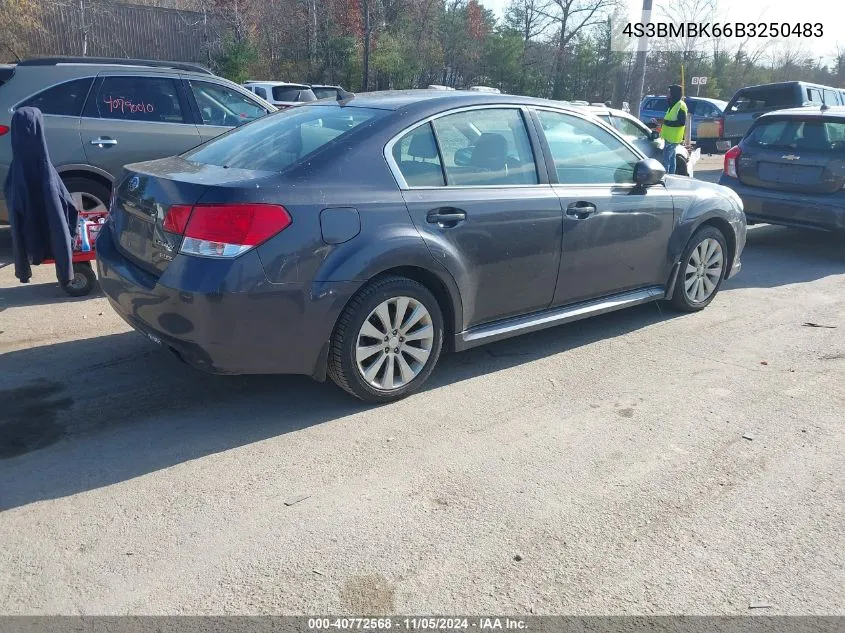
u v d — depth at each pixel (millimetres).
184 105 7559
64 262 5660
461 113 4418
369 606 2656
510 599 2711
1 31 23844
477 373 4758
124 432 3857
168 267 3645
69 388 4344
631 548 3020
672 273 5684
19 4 23844
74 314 5637
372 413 4148
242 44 26703
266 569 2832
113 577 2766
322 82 28641
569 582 2811
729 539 3100
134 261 3996
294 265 3656
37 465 3510
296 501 3279
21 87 6781
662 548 3025
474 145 4438
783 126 8516
